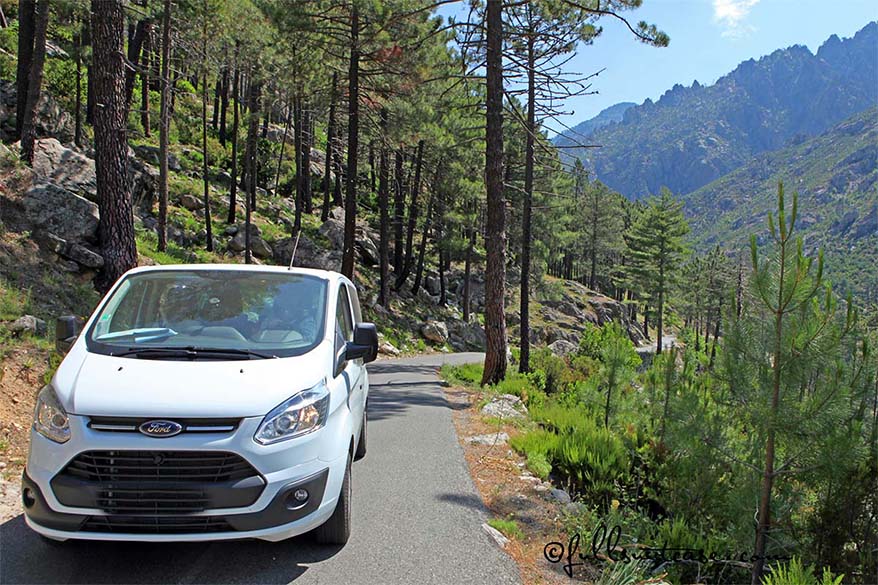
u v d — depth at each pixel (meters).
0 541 4.33
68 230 13.16
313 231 35.28
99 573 3.94
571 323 59.69
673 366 8.30
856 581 6.05
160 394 3.83
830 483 6.32
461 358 26.83
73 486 3.59
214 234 27.77
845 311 5.98
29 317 9.13
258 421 3.83
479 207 39.69
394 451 7.68
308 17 18.95
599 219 89.81
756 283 6.08
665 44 13.49
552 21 14.94
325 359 4.59
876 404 6.59
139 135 29.25
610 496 7.42
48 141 18.81
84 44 26.52
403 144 28.70
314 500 3.98
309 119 36.31
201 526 3.65
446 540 4.85
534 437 8.46
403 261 45.94
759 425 6.20
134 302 4.89
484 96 17.44
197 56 24.86
